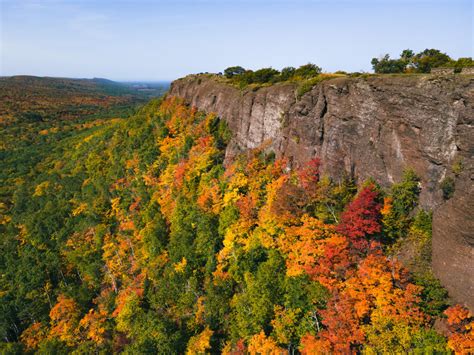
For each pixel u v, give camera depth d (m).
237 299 42.00
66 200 103.50
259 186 53.44
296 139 51.97
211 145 72.56
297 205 43.97
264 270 39.72
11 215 114.06
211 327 44.34
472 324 26.23
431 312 29.02
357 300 31.36
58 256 81.75
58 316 63.66
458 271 28.86
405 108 35.41
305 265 36.56
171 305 50.81
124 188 87.25
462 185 29.28
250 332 37.38
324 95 47.09
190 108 96.00
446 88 31.44
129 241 71.62
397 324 28.38
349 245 35.91
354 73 45.72
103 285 70.25
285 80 65.31
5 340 68.19
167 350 42.88
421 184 34.81
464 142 29.45
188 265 51.88
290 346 35.03
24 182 135.12
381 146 38.97
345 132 43.75
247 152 63.56
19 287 74.56
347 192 42.22
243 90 72.25
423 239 33.12
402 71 44.94
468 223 28.09
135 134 104.75
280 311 36.66
